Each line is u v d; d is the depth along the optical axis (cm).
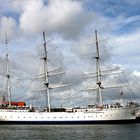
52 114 10906
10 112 10819
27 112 10881
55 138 7094
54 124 10869
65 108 11238
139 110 11725
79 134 7819
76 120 10850
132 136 7306
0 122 10825
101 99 11425
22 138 7144
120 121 10925
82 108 11162
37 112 10894
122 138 6969
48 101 11569
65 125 10688
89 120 10819
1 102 11256
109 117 10800
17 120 10812
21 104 11519
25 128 9550
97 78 11644
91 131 8519
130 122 11044
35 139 6969
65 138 7081
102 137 7169
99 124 10806
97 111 10819
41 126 10306
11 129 9238
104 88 11519
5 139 7000
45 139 6962
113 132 8212
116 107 10900
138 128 9356
